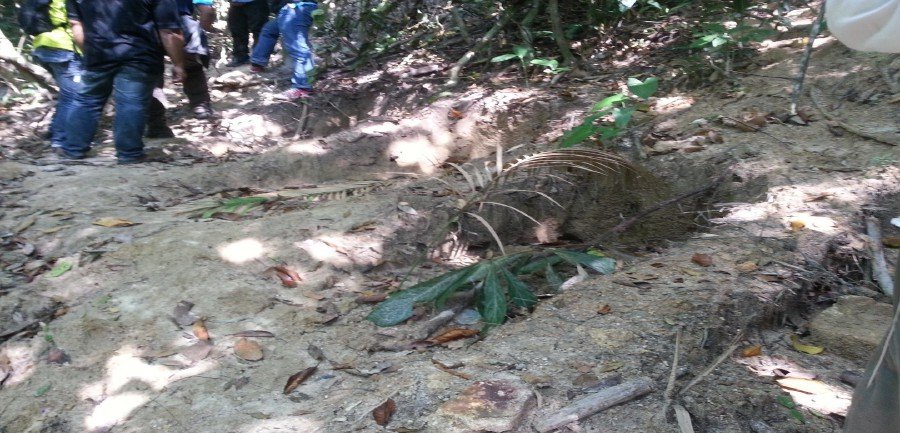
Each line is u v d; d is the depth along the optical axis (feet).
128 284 11.98
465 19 27.07
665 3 23.95
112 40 18.35
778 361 9.47
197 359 10.23
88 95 19.15
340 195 16.28
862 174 13.65
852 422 6.61
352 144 19.76
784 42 20.36
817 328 9.98
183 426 8.88
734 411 8.25
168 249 12.90
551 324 9.99
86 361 10.30
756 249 11.69
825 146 14.97
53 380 9.98
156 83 19.44
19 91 25.39
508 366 9.05
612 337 9.46
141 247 13.01
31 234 13.98
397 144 20.06
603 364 8.91
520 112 19.99
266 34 26.40
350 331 10.92
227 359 10.21
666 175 15.69
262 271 12.50
